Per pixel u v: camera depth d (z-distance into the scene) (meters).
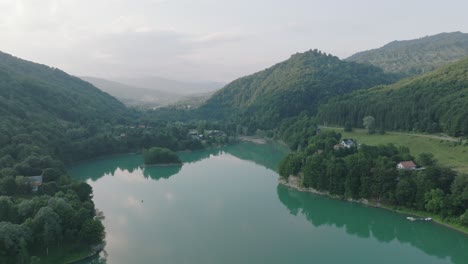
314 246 108.75
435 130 198.75
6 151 161.62
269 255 102.12
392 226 123.38
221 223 125.00
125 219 128.50
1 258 84.44
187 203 146.38
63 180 134.62
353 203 139.75
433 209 120.38
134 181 184.62
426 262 99.69
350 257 102.06
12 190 119.06
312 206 143.50
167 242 109.19
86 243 99.94
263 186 171.75
